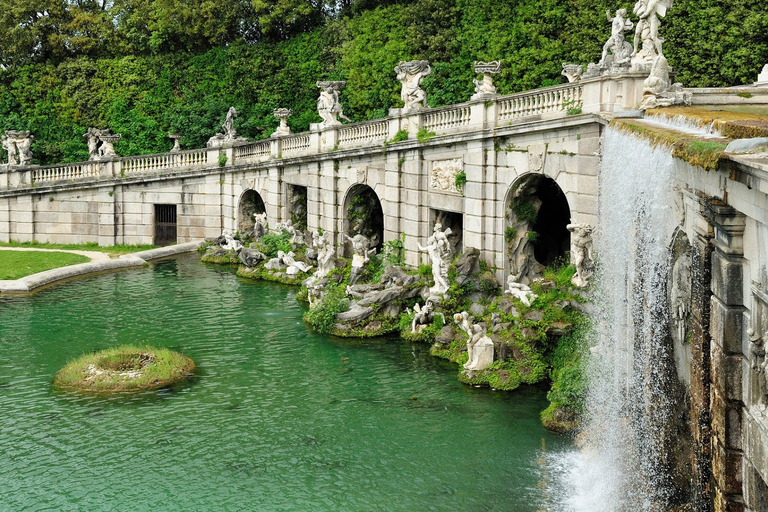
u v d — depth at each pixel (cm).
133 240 5197
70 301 3897
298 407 2705
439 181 3684
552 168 3159
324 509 2106
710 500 1619
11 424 2573
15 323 3547
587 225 2944
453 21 5209
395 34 5425
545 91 3170
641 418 2069
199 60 6150
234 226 5066
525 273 3462
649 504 1936
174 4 6225
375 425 2564
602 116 2859
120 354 3088
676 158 1786
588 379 2547
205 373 2994
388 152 3919
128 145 6134
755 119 1831
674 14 4059
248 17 6388
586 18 4484
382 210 4331
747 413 1451
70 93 6212
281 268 4375
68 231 5169
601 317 2677
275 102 5953
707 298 1616
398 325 3450
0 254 4766
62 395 2795
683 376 1872
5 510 2120
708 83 4000
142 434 2516
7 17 6234
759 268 1402
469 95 4984
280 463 2341
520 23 4844
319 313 3459
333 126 4303
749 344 1440
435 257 3391
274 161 4741
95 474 2288
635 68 2861
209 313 3722
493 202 3422
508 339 2948
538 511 2064
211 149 5100
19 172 5116
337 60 5750
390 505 2116
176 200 5150
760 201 1348
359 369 3038
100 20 6406
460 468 2292
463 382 2889
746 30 3844
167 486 2228
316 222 4522
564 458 2336
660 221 1894
